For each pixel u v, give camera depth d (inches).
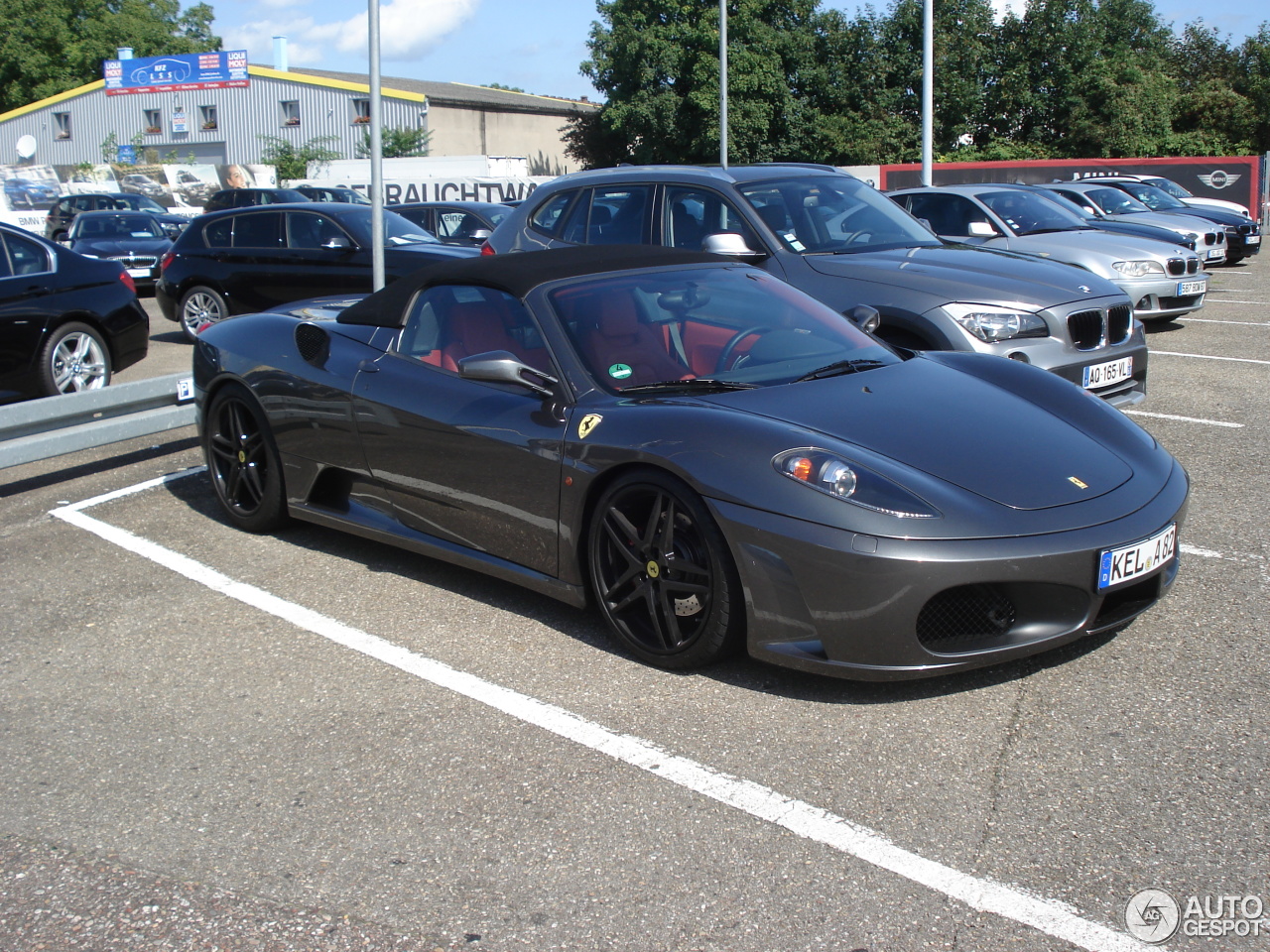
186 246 435.5
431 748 115.3
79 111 1966.0
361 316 172.2
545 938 84.9
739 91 1391.5
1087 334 220.1
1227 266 725.3
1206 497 195.8
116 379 353.7
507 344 148.6
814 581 114.1
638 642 132.6
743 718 118.6
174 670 137.2
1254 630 136.8
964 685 124.0
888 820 98.7
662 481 125.3
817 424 126.9
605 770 109.3
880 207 263.0
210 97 1823.3
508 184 995.9
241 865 96.3
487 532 148.6
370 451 163.2
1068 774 105.1
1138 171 988.6
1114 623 121.8
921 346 217.8
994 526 113.7
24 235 290.7
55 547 186.5
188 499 214.2
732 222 241.8
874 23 1502.2
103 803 107.4
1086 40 1509.6
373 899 90.7
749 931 84.5
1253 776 103.3
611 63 1430.9
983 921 84.6
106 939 87.4
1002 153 1481.3
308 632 147.4
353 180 1129.4
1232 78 1724.9
